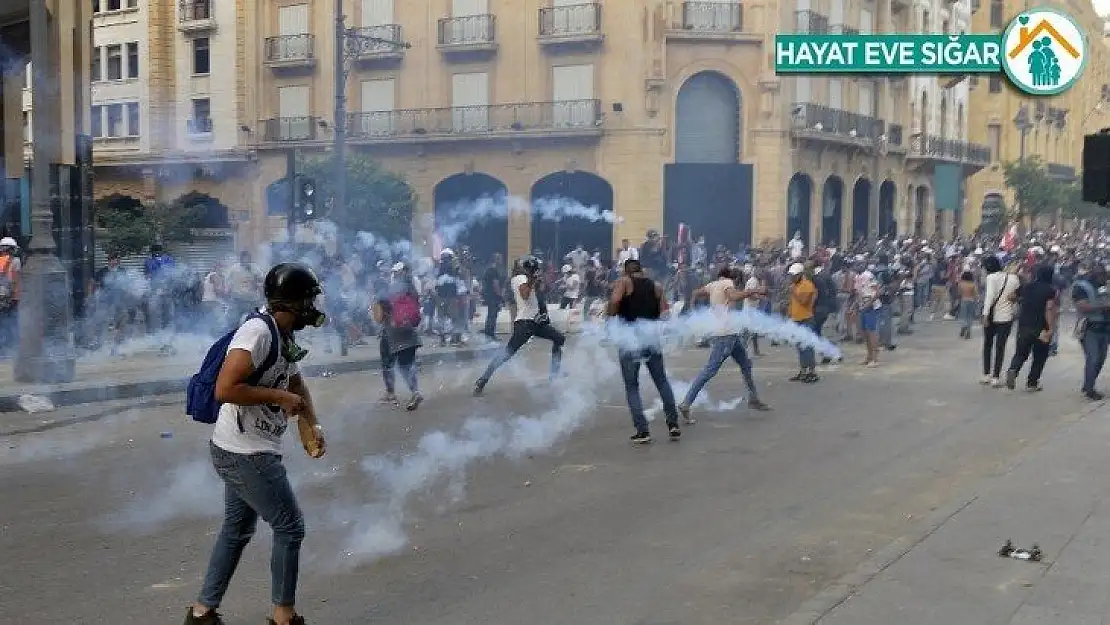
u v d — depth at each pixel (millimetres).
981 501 7461
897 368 17062
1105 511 7168
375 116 38688
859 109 43156
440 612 5434
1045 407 12766
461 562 6316
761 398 13477
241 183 40562
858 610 5180
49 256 13680
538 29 36281
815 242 39250
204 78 40719
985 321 14789
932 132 50844
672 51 35812
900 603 5277
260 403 4555
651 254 26062
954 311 29453
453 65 37594
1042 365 14180
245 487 4715
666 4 35656
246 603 5539
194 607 4957
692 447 10047
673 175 35844
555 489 8250
